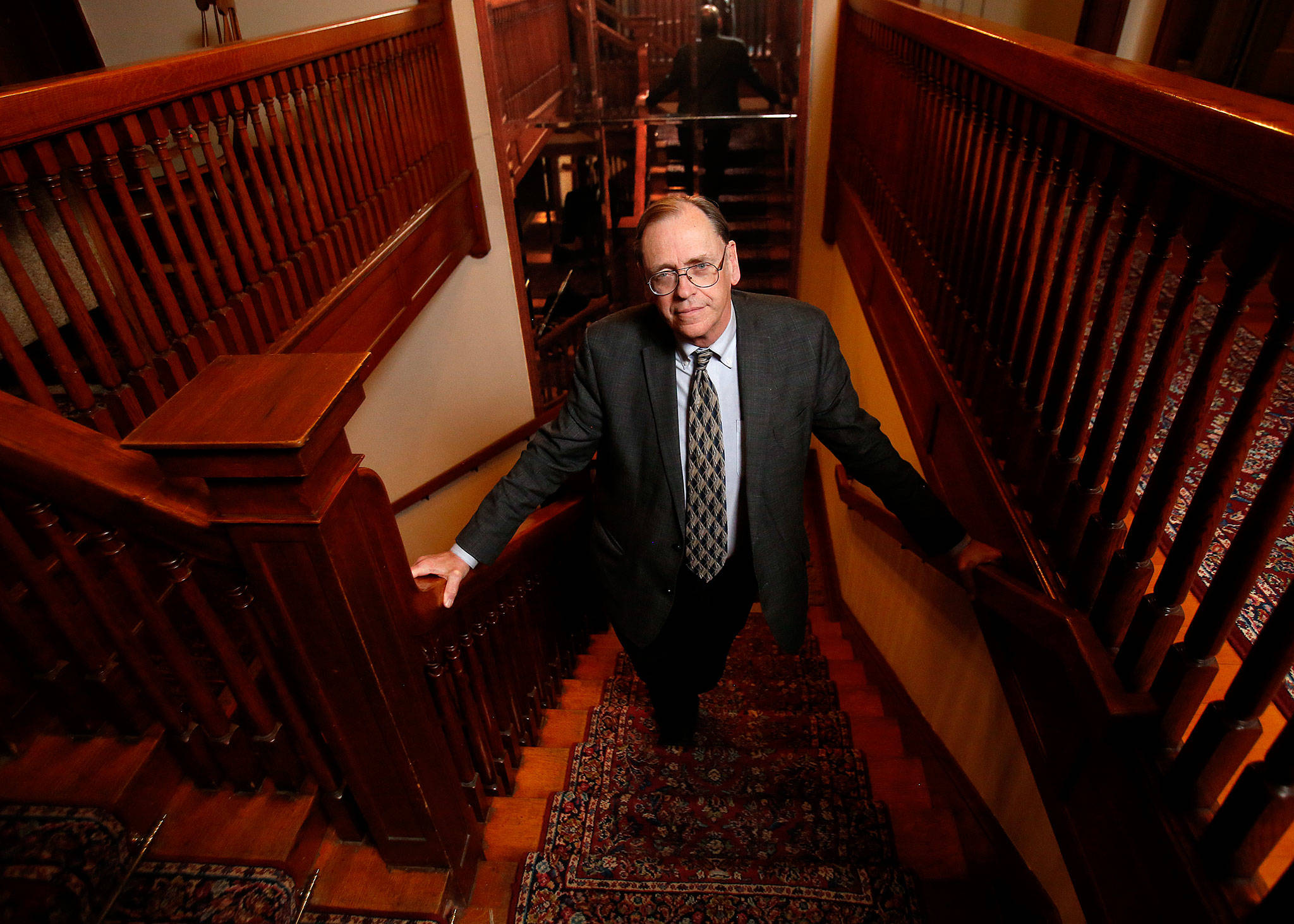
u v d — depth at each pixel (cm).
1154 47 361
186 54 189
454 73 406
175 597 175
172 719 132
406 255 339
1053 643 128
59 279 156
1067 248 130
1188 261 94
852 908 164
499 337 500
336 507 113
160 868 132
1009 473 160
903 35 250
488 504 172
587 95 570
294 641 123
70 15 364
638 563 186
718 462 173
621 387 170
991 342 172
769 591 184
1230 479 90
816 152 458
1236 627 148
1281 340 79
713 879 169
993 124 168
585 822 188
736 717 251
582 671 286
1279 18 336
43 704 141
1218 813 90
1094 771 122
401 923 146
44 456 106
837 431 172
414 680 139
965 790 197
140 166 177
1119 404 116
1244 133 75
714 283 147
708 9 484
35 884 119
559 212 661
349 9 391
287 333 236
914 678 254
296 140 245
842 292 417
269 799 143
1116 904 113
